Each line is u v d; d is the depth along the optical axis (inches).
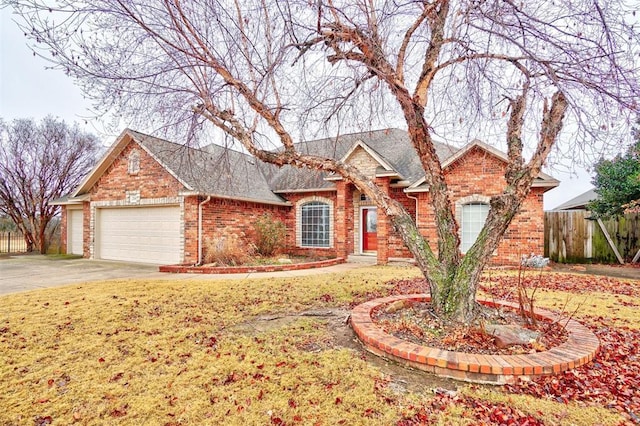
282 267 464.4
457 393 135.0
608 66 172.7
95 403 129.0
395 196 577.3
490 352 163.6
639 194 474.3
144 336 196.4
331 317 235.6
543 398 130.6
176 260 523.5
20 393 135.9
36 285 358.3
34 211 810.2
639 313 246.5
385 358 166.4
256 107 226.5
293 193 668.7
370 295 297.9
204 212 513.0
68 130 853.8
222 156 307.6
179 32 206.4
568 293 315.6
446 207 212.4
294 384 141.7
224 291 314.7
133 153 562.6
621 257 547.8
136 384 142.3
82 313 239.6
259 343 186.1
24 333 200.8
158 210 547.8
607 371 150.9
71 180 861.2
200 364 160.2
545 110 198.7
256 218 612.1
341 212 571.8
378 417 119.6
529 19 184.9
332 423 116.4
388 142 668.7
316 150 561.6
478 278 198.1
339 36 216.5
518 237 479.5
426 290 317.4
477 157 502.0
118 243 594.9
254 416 120.4
